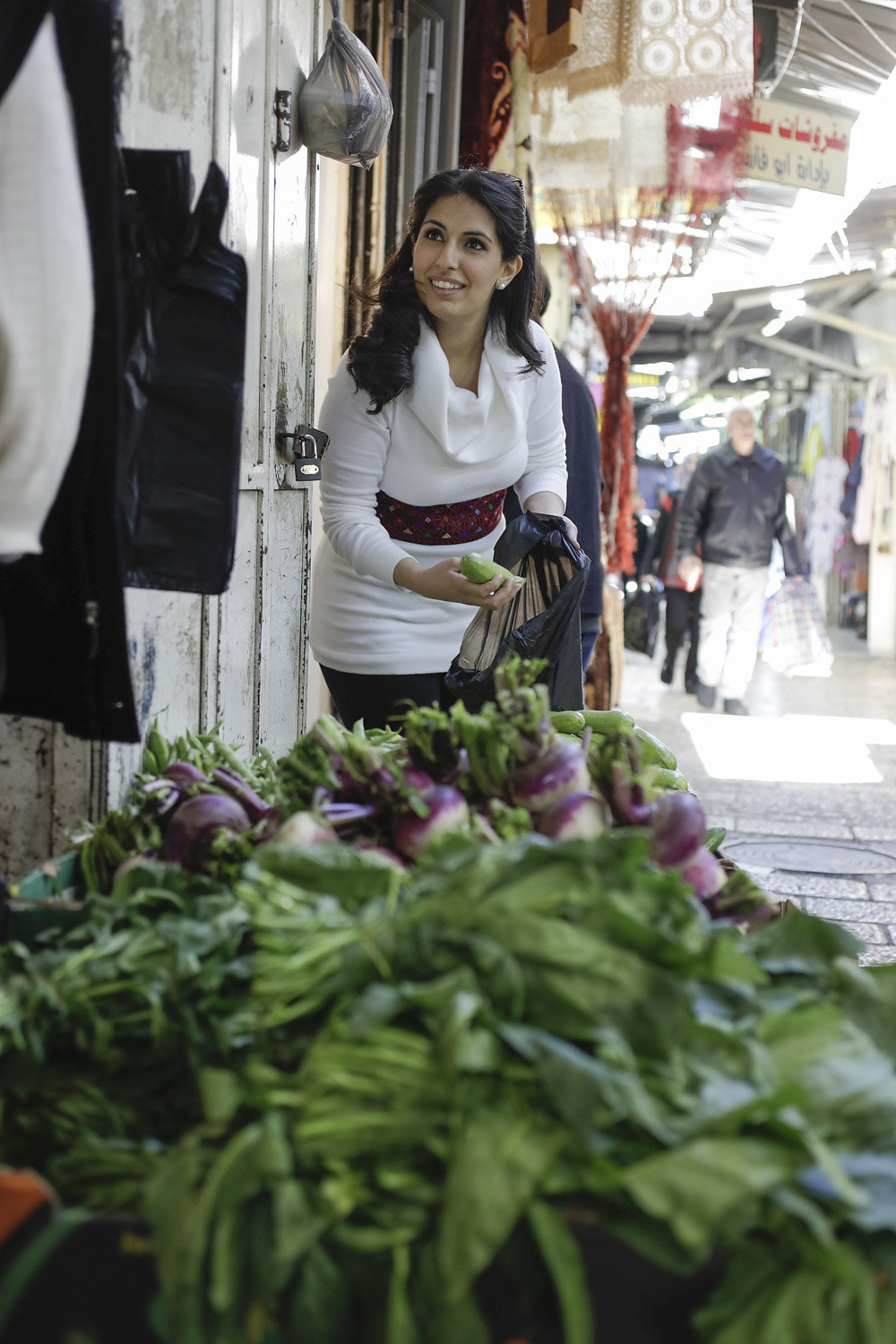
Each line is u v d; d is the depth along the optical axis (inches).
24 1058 51.3
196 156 108.0
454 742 65.9
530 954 46.8
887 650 542.6
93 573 64.2
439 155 224.2
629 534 251.4
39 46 53.6
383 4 195.0
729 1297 41.1
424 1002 45.3
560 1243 41.4
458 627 123.3
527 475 129.8
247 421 126.0
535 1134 42.6
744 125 227.1
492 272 111.0
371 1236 42.2
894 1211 40.3
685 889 51.6
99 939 56.1
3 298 53.9
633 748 66.4
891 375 526.0
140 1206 44.4
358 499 117.3
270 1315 41.9
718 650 366.3
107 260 60.0
